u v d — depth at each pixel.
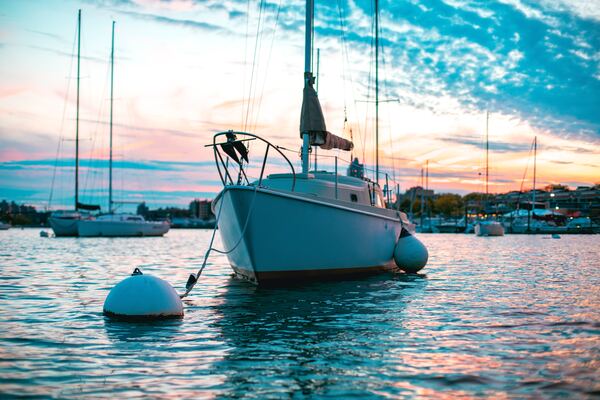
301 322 8.85
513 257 25.98
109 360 6.50
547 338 7.69
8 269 17.92
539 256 26.81
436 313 9.70
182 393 5.32
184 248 33.12
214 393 5.32
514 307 10.38
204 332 8.05
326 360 6.51
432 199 143.00
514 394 5.29
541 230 75.12
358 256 14.79
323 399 5.16
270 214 12.35
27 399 5.14
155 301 9.05
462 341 7.50
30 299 11.27
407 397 5.21
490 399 5.16
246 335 7.87
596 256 26.81
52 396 5.22
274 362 6.42
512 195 121.44
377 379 5.76
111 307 9.18
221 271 17.72
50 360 6.48
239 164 12.80
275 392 5.35
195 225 134.25
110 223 50.22
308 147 14.89
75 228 49.94
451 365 6.29
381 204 18.11
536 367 6.21
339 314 9.59
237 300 11.23
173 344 7.30
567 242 47.31
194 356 6.68
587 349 7.05
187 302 10.98
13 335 7.79
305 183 14.34
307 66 14.84
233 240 13.48
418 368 6.17
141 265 20.02
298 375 5.90
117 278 15.30
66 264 20.14
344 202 13.98
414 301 11.10
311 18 14.97
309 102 14.67
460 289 13.03
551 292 12.55
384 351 6.94
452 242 47.69
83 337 7.68
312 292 12.40
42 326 8.44
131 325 8.54
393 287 13.32
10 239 46.50
